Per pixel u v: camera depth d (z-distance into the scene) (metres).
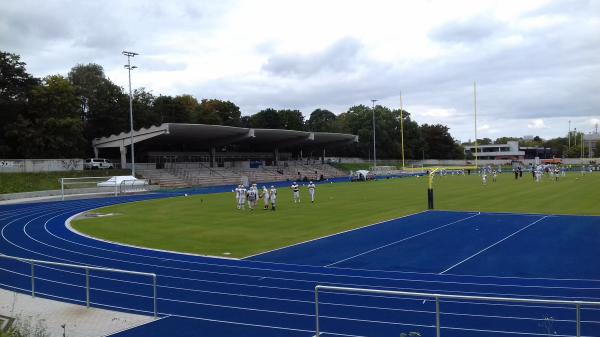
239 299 15.85
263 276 19.05
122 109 88.50
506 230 28.69
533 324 12.73
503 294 15.77
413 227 30.69
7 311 14.77
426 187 66.06
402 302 15.02
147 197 57.94
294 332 12.62
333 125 148.38
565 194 50.09
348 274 19.08
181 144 94.56
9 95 74.12
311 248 24.64
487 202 44.34
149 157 90.75
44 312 14.64
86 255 24.14
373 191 60.44
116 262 22.33
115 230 32.16
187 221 35.66
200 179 82.00
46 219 38.59
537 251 22.58
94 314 14.40
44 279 18.86
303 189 66.19
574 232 27.53
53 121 72.00
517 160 155.12
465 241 25.56
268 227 31.94
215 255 23.50
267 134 91.88
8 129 70.69
